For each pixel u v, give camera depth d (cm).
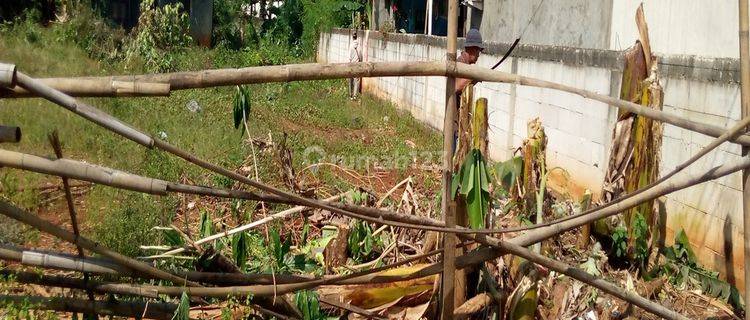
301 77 379
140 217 644
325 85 2227
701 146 696
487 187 421
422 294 509
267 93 1870
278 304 448
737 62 656
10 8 1959
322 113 1712
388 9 2494
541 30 1370
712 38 818
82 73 1459
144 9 2152
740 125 404
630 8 1017
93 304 427
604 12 1112
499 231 402
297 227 711
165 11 2231
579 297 561
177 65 2069
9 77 339
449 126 405
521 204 704
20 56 1402
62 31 1744
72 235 400
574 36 1230
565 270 431
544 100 1053
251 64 2558
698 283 650
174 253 523
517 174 702
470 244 460
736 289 636
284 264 557
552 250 650
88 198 742
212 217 754
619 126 697
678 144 737
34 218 393
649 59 698
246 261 574
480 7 1714
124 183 374
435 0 2333
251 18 3312
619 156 695
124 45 1980
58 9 1955
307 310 458
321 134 1448
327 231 668
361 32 2322
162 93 368
